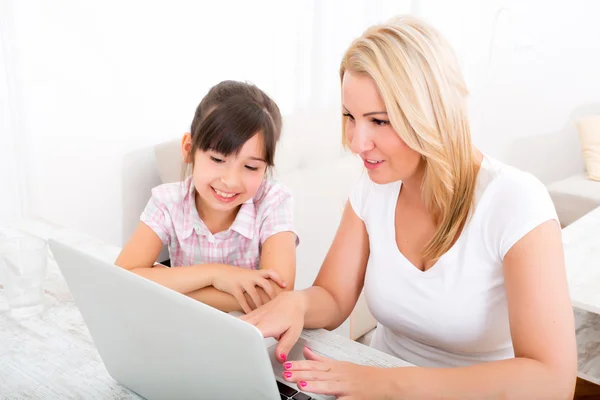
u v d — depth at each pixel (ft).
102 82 7.72
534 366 2.88
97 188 8.05
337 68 10.16
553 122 12.48
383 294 3.82
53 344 3.32
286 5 9.24
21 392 2.92
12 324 3.51
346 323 6.11
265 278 3.85
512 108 12.66
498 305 3.49
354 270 4.03
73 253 2.55
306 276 6.04
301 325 3.32
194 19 8.43
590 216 7.61
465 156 3.23
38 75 7.09
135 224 8.66
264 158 3.87
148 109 8.33
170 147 7.65
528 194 3.26
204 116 3.79
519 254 3.17
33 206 7.43
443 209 3.46
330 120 9.30
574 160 12.47
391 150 3.12
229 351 2.22
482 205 3.37
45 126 7.31
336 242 4.08
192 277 3.88
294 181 7.11
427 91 3.00
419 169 3.51
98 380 3.03
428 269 3.61
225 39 8.84
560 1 11.71
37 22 6.93
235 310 3.85
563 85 12.19
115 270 2.41
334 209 6.73
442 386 2.77
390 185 3.81
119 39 7.73
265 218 4.36
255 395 2.32
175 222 4.38
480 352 3.68
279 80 9.56
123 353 2.75
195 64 8.64
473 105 12.60
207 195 3.95
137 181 8.50
